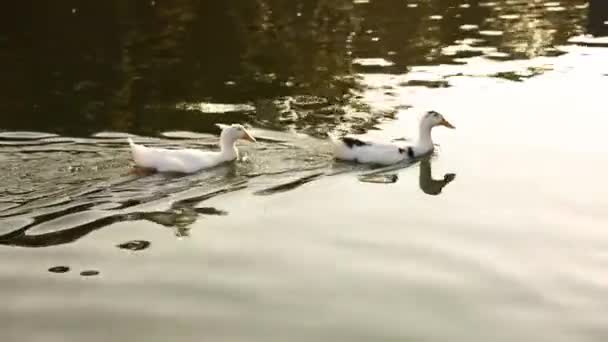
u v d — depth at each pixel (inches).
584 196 426.9
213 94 631.8
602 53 776.9
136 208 405.4
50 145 493.0
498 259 360.5
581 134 528.4
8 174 439.5
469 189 441.4
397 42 837.8
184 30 860.0
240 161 475.2
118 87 643.5
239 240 376.5
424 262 358.3
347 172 466.6
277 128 546.9
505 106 599.8
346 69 720.3
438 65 734.5
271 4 1023.0
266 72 706.8
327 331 305.4
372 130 545.6
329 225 394.0
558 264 355.6
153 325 307.4
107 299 324.8
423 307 322.3
